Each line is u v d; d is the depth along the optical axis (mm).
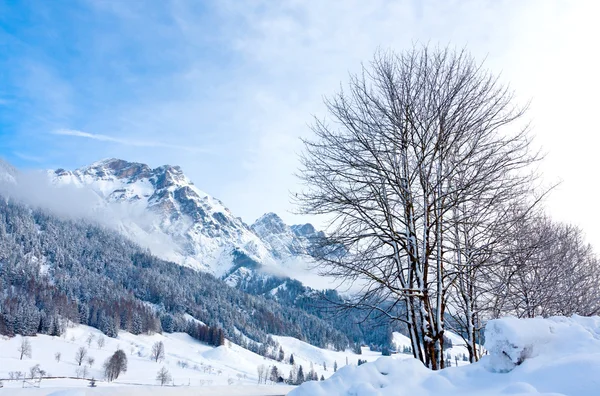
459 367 4750
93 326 125125
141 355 108625
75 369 80688
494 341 4527
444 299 8508
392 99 8938
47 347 94125
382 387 4266
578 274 13836
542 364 4039
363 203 9094
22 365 76312
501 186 8211
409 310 8320
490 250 8008
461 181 8477
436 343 7781
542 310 11766
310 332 179500
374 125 9156
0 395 4328
